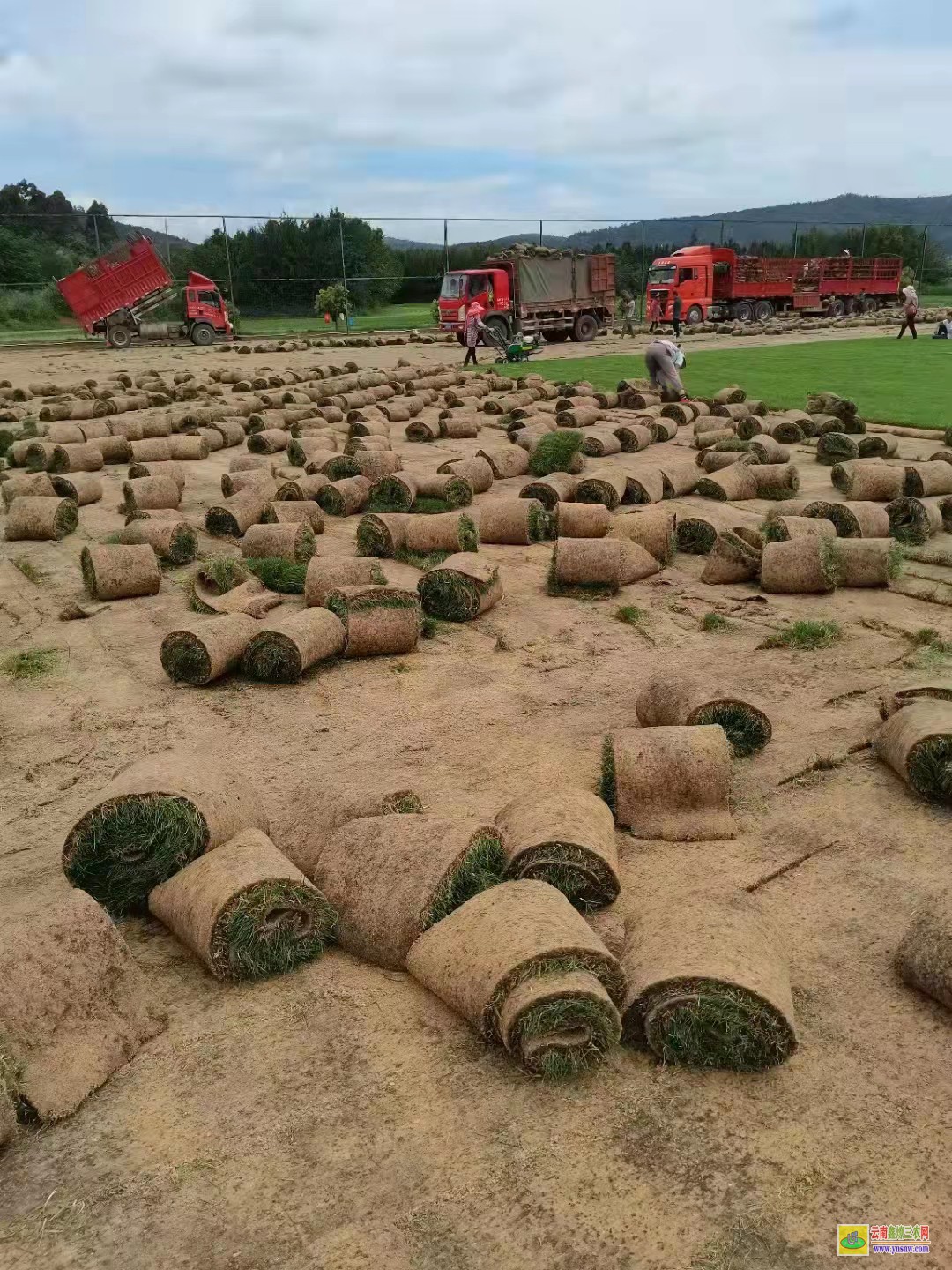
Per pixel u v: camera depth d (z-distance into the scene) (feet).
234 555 33.55
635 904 14.10
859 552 27.86
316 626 22.98
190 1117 10.59
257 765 18.67
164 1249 9.09
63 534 36.81
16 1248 9.14
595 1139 10.13
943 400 62.90
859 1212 9.25
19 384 83.20
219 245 169.37
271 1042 11.66
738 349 102.99
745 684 21.85
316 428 56.18
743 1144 10.03
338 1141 10.19
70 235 188.55
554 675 22.80
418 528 32.01
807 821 16.21
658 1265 8.77
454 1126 10.33
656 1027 11.05
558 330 127.34
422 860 13.25
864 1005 12.09
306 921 13.15
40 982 11.19
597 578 28.32
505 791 17.31
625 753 16.17
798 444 51.37
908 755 16.61
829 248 204.64
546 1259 8.85
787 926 13.64
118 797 13.96
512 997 11.04
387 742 19.54
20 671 23.48
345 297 151.94
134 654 24.56
